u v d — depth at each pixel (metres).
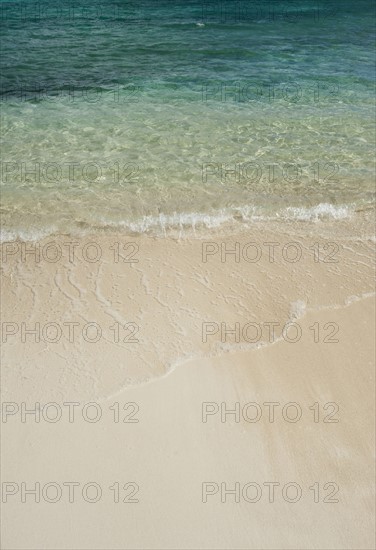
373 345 5.21
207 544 3.66
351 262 6.38
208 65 13.66
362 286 5.98
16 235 6.74
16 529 3.71
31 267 6.17
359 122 10.13
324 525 3.78
